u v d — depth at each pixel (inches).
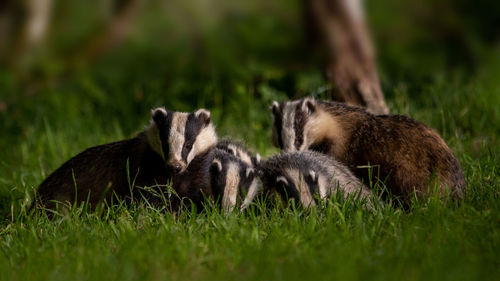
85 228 348.8
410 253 295.7
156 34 1040.2
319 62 587.8
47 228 367.9
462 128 536.7
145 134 413.7
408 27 1042.7
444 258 284.5
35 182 486.9
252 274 286.4
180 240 328.5
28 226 374.6
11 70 917.2
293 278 272.7
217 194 415.8
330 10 573.0
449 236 315.9
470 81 713.6
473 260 285.0
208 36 1011.3
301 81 712.4
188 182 415.8
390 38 1022.4
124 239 330.3
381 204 386.9
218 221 355.9
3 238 373.7
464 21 1043.9
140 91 775.1
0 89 834.2
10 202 447.5
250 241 320.2
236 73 798.5
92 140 614.2
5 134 685.3
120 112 727.1
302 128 460.8
